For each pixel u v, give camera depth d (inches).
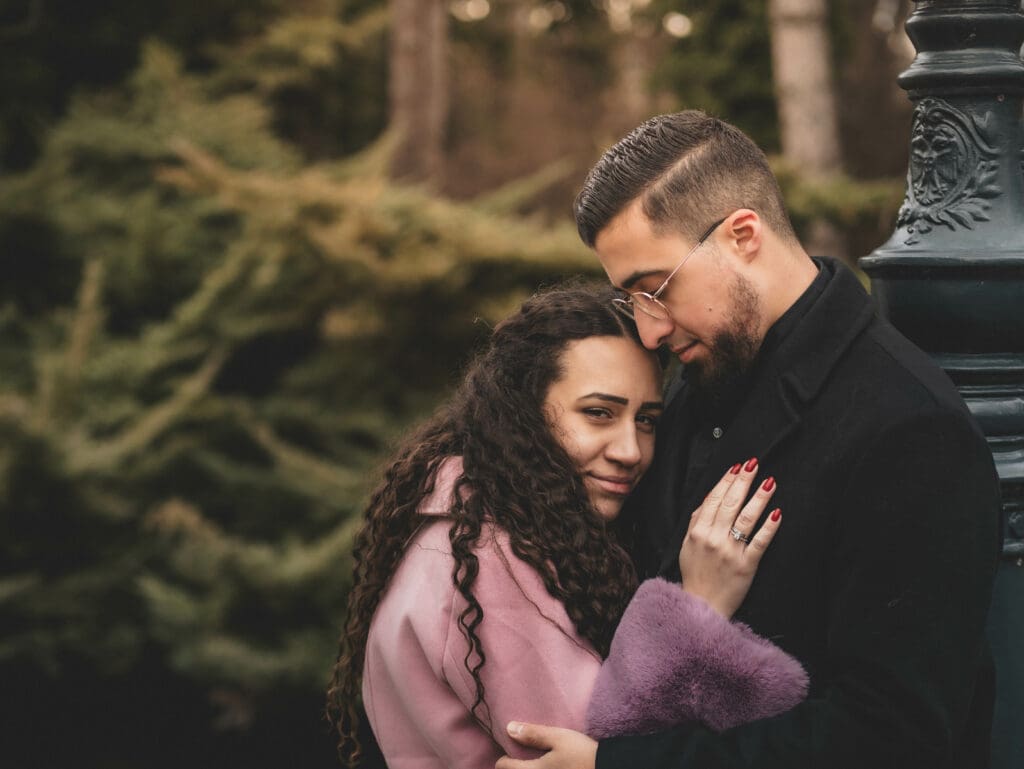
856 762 59.3
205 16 414.6
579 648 70.5
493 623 69.8
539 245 252.4
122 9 394.6
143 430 241.4
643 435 76.4
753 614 65.4
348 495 252.8
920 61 75.1
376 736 77.6
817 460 64.1
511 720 69.0
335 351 269.9
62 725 253.6
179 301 296.8
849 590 61.4
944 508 60.0
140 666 253.4
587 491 75.0
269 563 232.4
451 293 253.3
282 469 255.0
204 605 230.7
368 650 77.2
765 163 69.7
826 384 65.7
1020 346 72.7
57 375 247.8
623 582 72.9
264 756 245.3
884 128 557.9
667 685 64.4
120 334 298.5
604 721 65.8
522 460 73.5
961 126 73.2
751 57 392.8
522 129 641.6
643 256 68.1
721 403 71.6
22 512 231.3
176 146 266.5
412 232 256.5
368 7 466.9
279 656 229.3
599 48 556.7
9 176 329.4
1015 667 72.2
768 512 66.1
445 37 402.9
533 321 76.5
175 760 246.1
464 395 78.2
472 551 71.1
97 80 393.7
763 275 68.3
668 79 406.6
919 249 73.4
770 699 62.6
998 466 71.8
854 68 559.8
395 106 385.4
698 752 62.1
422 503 75.5
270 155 321.7
